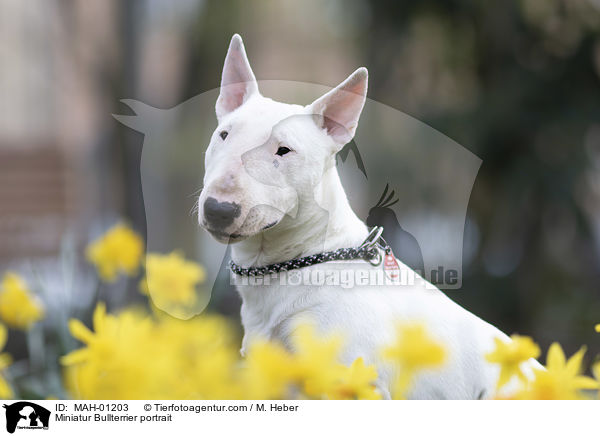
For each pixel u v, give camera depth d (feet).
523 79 44.86
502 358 10.65
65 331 19.81
